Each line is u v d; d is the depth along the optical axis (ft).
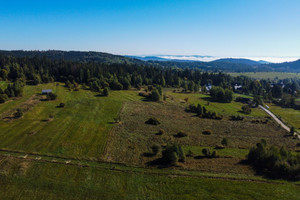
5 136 136.36
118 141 137.90
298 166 97.60
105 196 83.30
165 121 189.26
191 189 88.53
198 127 177.99
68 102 233.55
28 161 107.14
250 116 230.48
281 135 166.91
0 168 99.35
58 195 82.94
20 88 245.65
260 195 85.20
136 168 105.19
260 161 109.40
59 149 122.21
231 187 90.33
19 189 85.61
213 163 111.96
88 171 100.73
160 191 87.04
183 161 112.88
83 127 160.56
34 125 158.81
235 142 146.61
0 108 193.77
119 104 239.71
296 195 85.76
